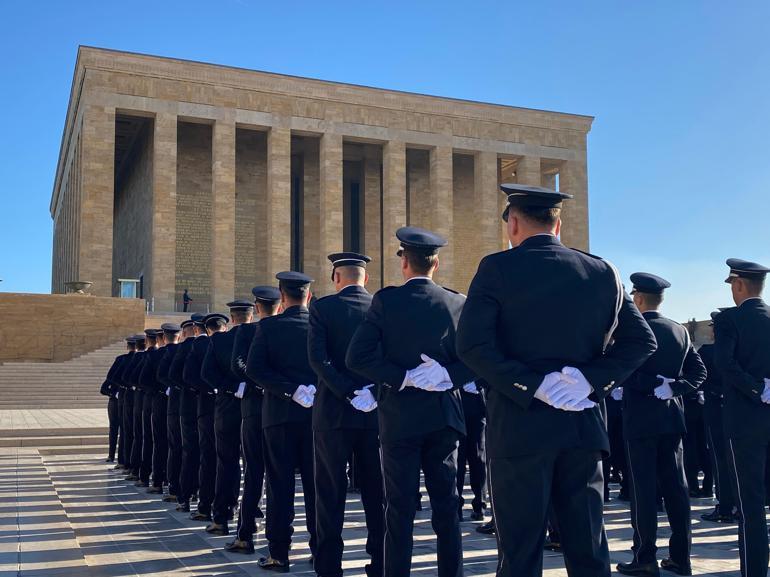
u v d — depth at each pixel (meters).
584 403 4.12
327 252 54.59
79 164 53.22
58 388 33.44
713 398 10.75
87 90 50.00
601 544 4.11
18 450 20.17
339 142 55.91
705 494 13.52
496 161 60.47
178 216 56.47
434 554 8.53
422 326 5.90
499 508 4.18
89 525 10.41
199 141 57.94
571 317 4.29
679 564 7.57
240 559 8.29
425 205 63.78
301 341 7.82
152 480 14.05
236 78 53.72
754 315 7.13
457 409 5.83
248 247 58.12
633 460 7.60
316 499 6.82
